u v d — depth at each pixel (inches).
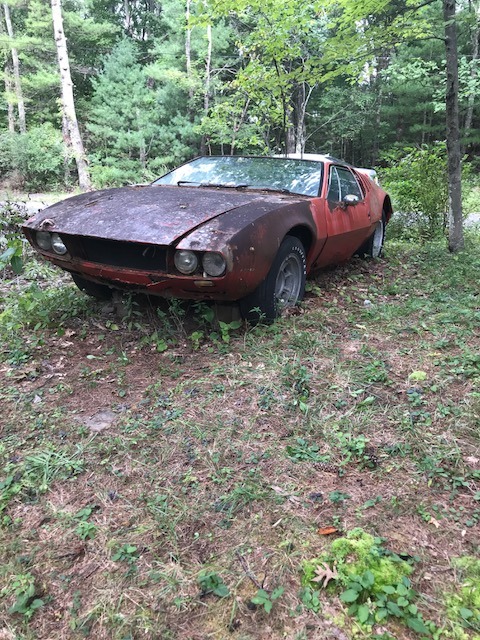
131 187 188.7
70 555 77.1
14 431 109.4
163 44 989.2
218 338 153.6
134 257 140.8
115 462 98.2
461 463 95.9
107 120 964.0
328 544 77.7
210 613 67.4
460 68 450.6
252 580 71.7
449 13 261.6
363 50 280.7
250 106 639.1
